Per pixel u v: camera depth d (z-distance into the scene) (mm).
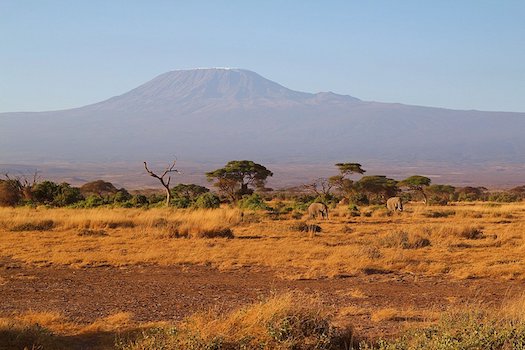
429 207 56000
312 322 9367
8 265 19188
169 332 9180
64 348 9703
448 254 20859
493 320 9172
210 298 14188
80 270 18469
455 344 8320
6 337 9445
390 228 31672
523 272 17250
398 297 14258
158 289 15367
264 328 9164
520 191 108938
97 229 29859
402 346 8648
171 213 37344
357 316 12148
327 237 27016
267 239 26141
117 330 10844
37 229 30109
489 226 33094
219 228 27594
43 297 14336
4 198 53062
